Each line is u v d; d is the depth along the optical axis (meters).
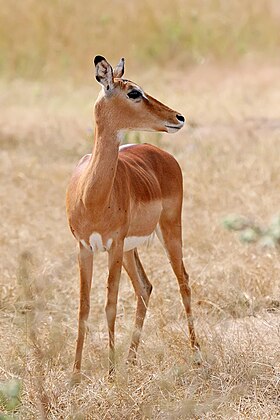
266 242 17.44
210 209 20.38
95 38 39.00
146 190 13.78
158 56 38.56
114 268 13.18
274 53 38.75
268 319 15.05
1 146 27.20
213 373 13.03
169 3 41.34
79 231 13.12
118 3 41.19
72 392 12.38
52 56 37.94
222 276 16.77
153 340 13.91
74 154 26.23
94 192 12.76
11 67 37.72
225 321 14.54
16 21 39.91
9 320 15.30
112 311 13.16
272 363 13.20
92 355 13.45
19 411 12.02
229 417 11.91
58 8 40.44
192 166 23.47
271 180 22.05
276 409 12.18
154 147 14.88
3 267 17.61
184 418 11.87
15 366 13.01
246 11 41.28
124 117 12.88
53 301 15.77
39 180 23.16
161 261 17.53
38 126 29.50
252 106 31.11
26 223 20.23
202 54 38.66
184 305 14.43
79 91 35.03
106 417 11.88
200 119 29.50
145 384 12.46
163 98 32.81
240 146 25.59
